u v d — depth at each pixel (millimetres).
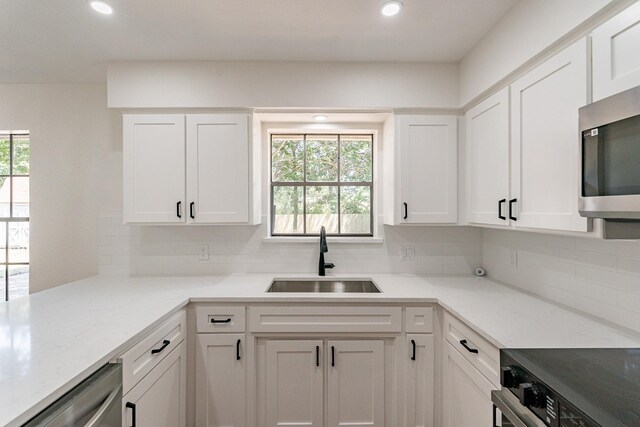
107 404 1056
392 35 1861
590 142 1015
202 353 1835
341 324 1840
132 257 2461
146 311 1568
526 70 1561
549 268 1771
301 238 2508
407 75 2176
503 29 1681
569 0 1249
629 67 1017
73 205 2461
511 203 1635
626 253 1339
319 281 2408
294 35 1854
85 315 1509
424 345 1843
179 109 2156
